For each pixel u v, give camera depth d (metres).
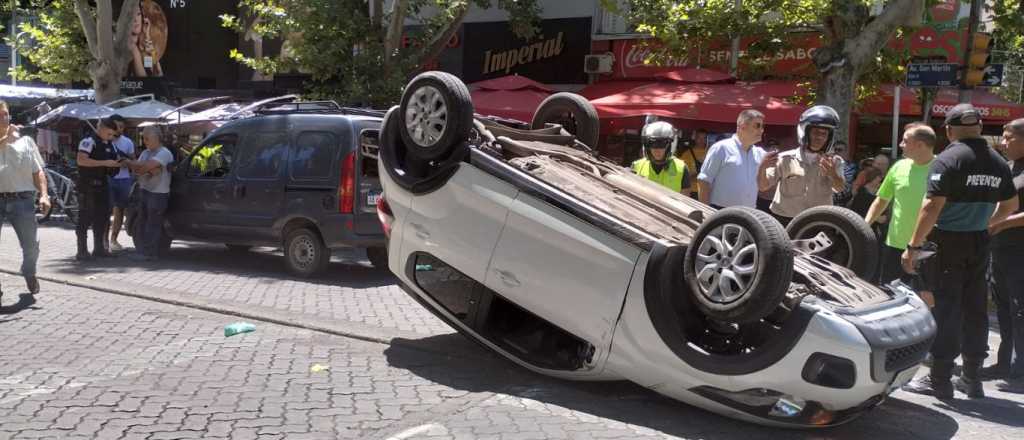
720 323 5.10
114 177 11.18
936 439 5.11
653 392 5.64
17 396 5.21
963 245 5.88
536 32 19.89
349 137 9.41
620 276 5.11
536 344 6.01
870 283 5.66
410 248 6.11
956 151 5.82
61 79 22.12
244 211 10.09
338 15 15.75
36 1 24.12
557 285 5.36
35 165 7.97
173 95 21.09
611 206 5.43
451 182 5.80
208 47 25.23
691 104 13.93
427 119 5.80
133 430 4.68
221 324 7.23
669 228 5.29
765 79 16.89
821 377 4.60
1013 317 6.34
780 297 4.50
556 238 5.34
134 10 19.34
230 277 9.65
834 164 6.89
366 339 6.80
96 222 10.67
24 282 8.94
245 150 10.20
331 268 10.59
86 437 4.57
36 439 4.52
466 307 6.07
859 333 4.60
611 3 16.20
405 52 17.06
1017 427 5.38
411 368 6.05
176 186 10.74
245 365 6.01
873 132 16.69
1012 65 20.17
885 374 4.71
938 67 11.41
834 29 12.73
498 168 5.59
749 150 7.45
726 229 4.73
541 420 5.04
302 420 4.91
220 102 18.98
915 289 6.03
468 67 21.36
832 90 12.49
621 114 14.45
